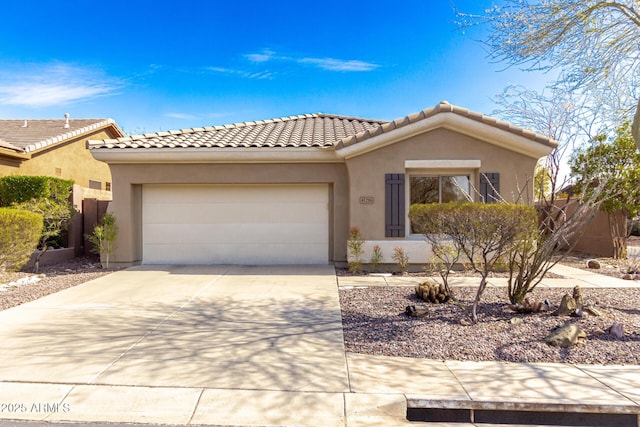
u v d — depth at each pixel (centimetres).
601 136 882
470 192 1094
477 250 739
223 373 450
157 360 483
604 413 384
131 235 1152
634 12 739
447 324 616
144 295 810
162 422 367
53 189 1218
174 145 1110
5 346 524
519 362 488
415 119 1036
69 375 441
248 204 1184
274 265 1174
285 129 1370
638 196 1205
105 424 365
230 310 703
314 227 1180
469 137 1063
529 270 736
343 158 1105
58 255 1223
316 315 673
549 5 796
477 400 393
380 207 1077
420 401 395
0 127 1842
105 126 1988
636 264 1145
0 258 843
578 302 655
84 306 725
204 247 1188
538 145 1014
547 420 387
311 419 373
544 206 777
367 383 430
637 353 504
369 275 1032
